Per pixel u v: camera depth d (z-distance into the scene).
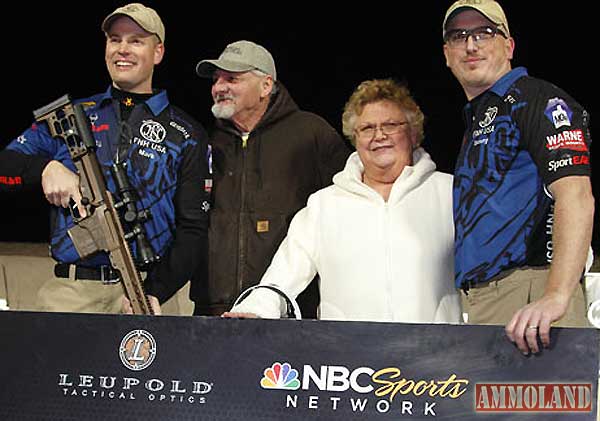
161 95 2.94
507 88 2.46
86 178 2.75
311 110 6.71
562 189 2.24
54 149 2.93
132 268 2.74
